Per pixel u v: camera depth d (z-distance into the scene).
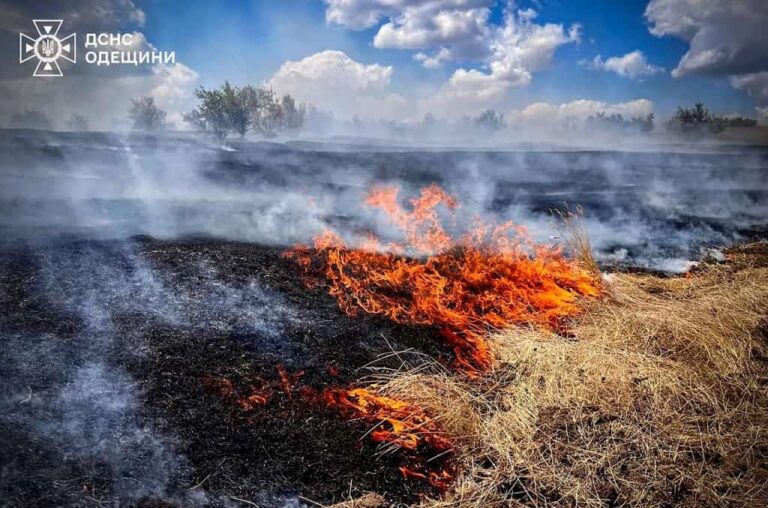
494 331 5.50
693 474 3.83
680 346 5.05
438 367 4.90
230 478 3.51
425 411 4.27
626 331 5.27
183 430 3.81
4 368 4.03
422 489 3.67
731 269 7.58
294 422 4.06
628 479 3.78
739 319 5.45
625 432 4.12
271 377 4.50
